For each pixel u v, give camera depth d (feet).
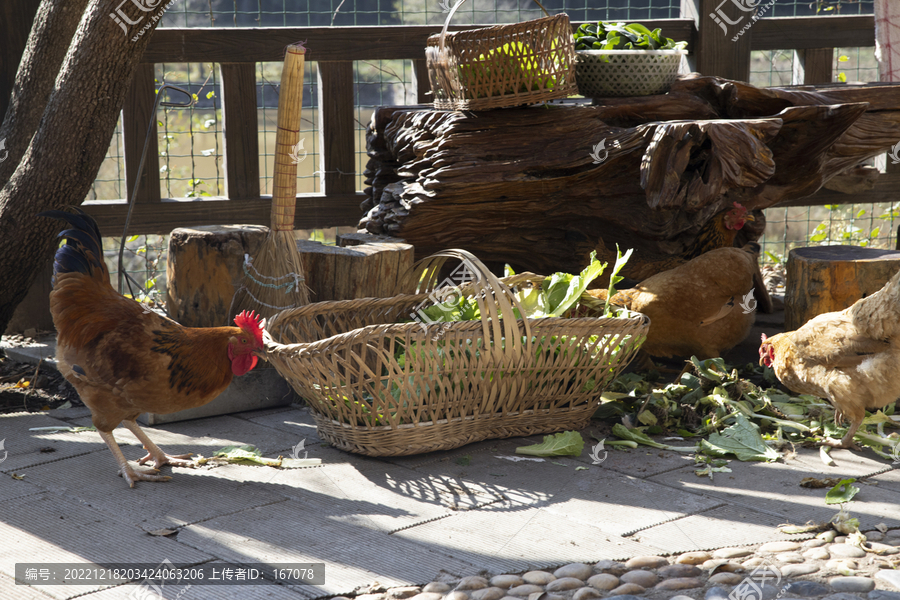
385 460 11.65
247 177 19.76
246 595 7.76
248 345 10.52
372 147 18.13
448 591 7.87
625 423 12.96
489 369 11.57
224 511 9.82
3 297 15.25
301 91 13.41
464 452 11.97
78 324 10.08
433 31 19.81
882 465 11.35
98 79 13.97
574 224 16.15
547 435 12.33
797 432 12.60
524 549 8.79
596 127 15.05
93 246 10.71
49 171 14.33
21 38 17.46
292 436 12.75
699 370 13.65
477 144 14.96
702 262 14.25
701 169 13.75
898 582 7.88
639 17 27.43
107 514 9.71
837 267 14.52
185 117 29.53
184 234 13.58
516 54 14.10
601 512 9.78
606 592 7.88
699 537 9.05
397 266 14.39
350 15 28.12
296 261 13.52
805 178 16.57
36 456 11.67
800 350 11.92
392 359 11.04
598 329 12.08
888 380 11.05
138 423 13.38
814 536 9.04
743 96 15.66
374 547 8.83
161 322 10.34
